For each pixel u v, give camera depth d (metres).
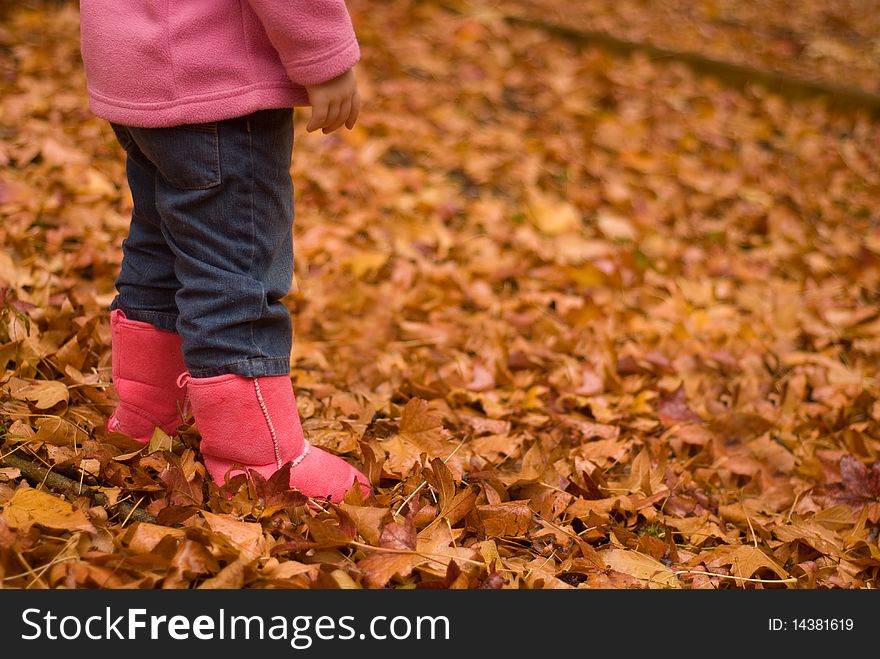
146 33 1.62
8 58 4.54
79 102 4.16
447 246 3.58
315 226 3.50
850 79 6.93
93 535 1.64
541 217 3.95
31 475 1.82
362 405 2.39
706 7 8.20
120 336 1.92
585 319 3.18
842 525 2.20
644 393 2.73
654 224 4.07
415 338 2.95
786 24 8.18
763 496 2.33
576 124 5.17
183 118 1.62
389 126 4.57
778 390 2.93
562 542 1.93
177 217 1.70
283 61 1.63
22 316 2.29
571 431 2.48
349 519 1.73
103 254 2.92
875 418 2.74
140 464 1.88
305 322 2.89
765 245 4.11
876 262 3.86
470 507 1.90
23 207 3.10
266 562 1.66
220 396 1.75
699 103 5.68
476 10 6.76
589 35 6.52
